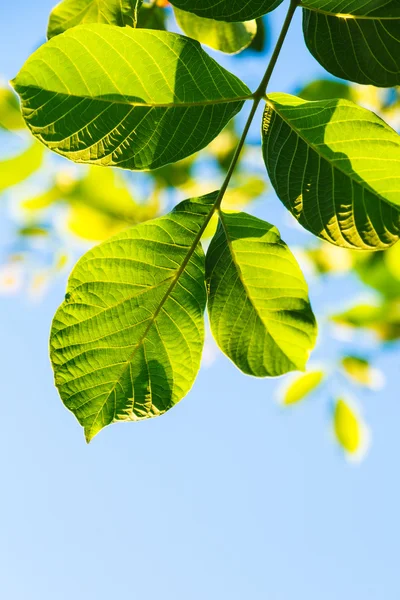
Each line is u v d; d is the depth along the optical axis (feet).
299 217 2.17
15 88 2.11
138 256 2.23
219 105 2.18
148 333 2.24
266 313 2.26
